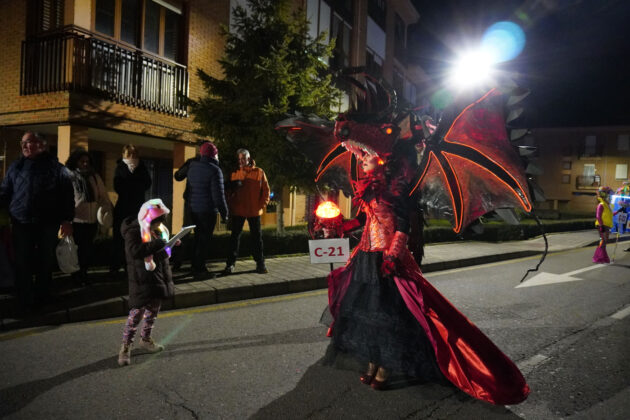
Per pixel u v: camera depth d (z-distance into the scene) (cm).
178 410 314
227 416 307
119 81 1011
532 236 1647
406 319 322
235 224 733
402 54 2703
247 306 606
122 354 392
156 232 401
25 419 297
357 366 388
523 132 307
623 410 329
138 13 1071
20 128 1075
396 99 361
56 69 923
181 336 473
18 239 505
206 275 699
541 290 744
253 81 998
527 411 325
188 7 1159
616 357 436
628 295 714
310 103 1053
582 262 1094
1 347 428
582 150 5003
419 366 322
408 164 348
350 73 368
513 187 318
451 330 330
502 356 332
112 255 668
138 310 398
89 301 543
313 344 456
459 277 860
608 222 1058
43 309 511
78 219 603
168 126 1122
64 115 908
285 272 764
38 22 978
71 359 402
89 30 966
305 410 318
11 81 996
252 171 734
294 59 1052
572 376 390
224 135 1008
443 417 313
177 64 1139
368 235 343
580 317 579
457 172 341
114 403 322
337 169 426
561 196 5128
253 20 1058
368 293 333
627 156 4841
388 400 335
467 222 347
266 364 401
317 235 389
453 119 328
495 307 626
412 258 347
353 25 2019
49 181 517
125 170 662
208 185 683
